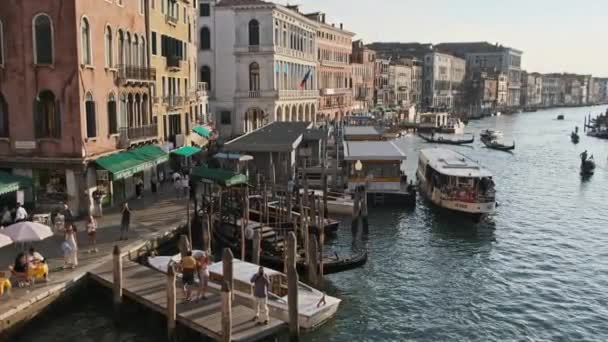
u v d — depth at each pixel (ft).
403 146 252.21
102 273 64.80
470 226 106.83
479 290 75.15
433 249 92.53
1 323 52.95
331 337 61.21
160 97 130.00
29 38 83.76
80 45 84.64
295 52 227.81
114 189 97.76
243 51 203.10
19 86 84.79
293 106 227.40
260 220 88.43
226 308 50.98
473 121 473.26
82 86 85.30
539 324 65.72
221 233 86.63
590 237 101.19
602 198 137.08
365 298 71.67
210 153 151.64
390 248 92.63
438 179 118.93
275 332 55.26
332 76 302.86
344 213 112.98
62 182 86.84
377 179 122.62
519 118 531.09
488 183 114.42
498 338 62.18
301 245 83.20
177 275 65.98
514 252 91.56
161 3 129.59
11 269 60.39
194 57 159.63
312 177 135.23
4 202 84.89
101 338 57.77
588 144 276.00
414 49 516.32
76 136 85.20
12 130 85.71
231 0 203.82
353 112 335.88
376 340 60.90
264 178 115.34
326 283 76.38
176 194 108.37
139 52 106.63
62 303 60.75
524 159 213.25
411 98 463.01
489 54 647.15
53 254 70.59
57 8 82.94
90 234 73.26
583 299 72.79
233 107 205.87
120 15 97.86
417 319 66.18
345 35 322.55
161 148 110.42
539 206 127.03
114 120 96.37
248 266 66.49
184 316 56.08
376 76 385.50
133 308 61.41
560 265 85.56
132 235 79.82
